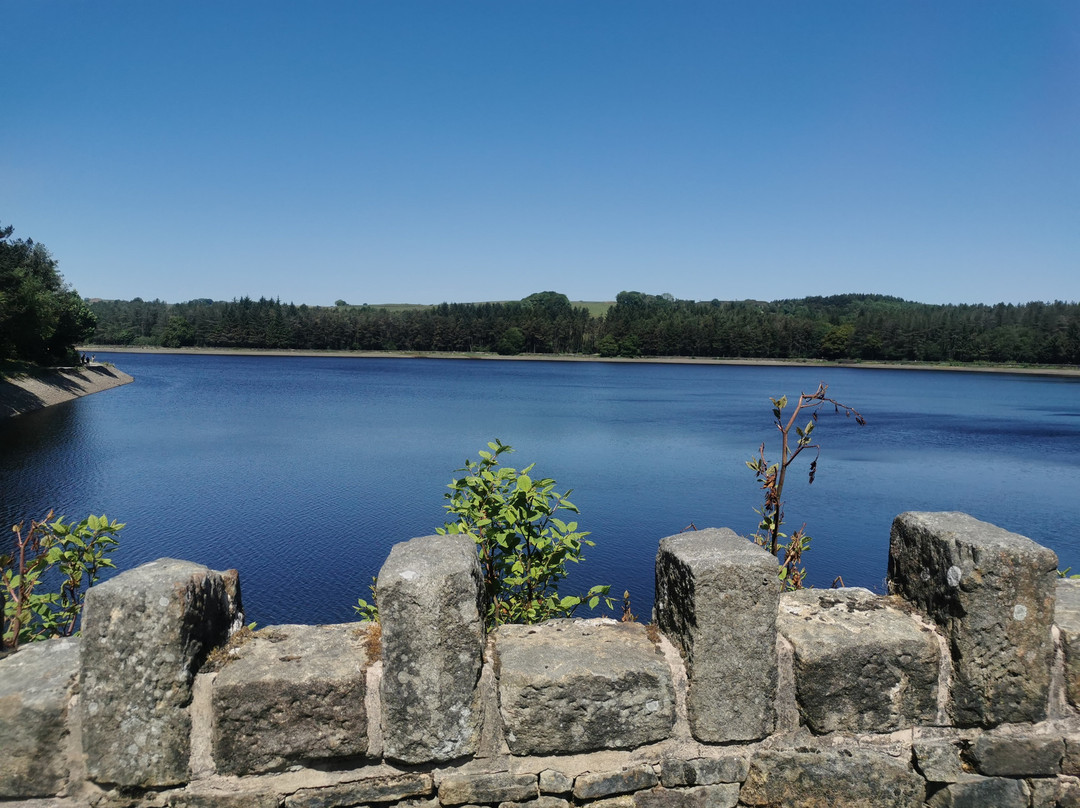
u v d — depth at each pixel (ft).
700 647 10.16
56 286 258.78
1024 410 282.97
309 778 9.80
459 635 9.70
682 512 99.19
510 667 10.09
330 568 71.20
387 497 106.22
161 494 107.24
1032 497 115.96
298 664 9.85
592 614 47.29
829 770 10.48
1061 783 10.69
